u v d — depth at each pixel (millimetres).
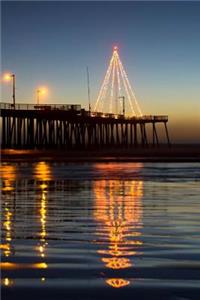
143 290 7270
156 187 25500
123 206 17562
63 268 8422
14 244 10578
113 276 7957
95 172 38125
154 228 12742
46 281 7688
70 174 35906
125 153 77500
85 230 12453
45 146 80000
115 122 98562
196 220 14172
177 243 10672
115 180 30234
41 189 24656
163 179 30906
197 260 9047
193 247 10250
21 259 9086
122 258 9203
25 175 35062
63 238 11312
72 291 7230
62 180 30406
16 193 22656
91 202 18891
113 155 72188
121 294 7102
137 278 7863
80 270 8305
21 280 7727
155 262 8891
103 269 8375
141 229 12586
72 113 75125
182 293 7137
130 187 25531
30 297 6984
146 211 16234
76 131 89750
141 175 34531
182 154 72875
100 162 55000
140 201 19172
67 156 69812
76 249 10023
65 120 82062
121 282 7645
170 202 18797
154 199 19859
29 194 22172
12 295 7062
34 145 77750
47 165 49438
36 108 72938
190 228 12719
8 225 13344
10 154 68875
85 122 88938
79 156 70188
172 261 8977
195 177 32594
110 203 18531
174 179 30891
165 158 62594
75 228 12789
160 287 7406
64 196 21219
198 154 72250
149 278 7867
